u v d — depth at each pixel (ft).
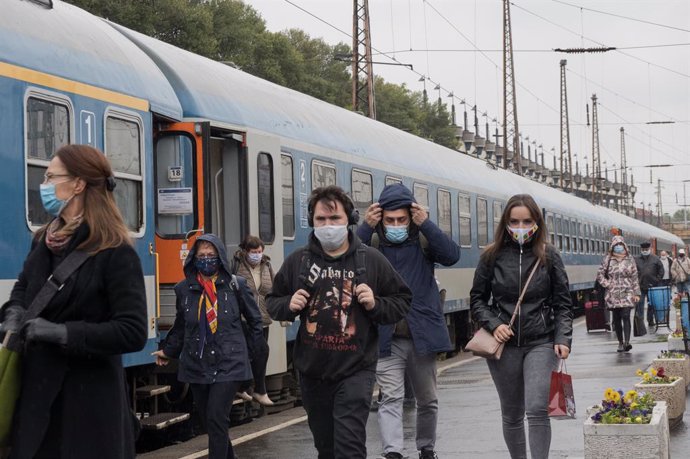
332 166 58.34
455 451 35.91
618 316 74.33
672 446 36.68
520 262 28.04
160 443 43.62
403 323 31.89
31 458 16.63
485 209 94.12
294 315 23.91
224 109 45.73
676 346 62.39
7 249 30.83
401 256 31.91
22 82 31.94
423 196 75.77
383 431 31.94
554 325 28.07
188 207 41.39
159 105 40.27
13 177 31.27
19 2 33.55
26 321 16.61
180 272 41.27
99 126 36.09
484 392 53.16
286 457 35.65
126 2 126.21
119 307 17.21
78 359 17.11
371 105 122.21
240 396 42.80
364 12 122.83
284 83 176.04
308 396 24.16
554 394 27.17
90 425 17.08
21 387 16.85
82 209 17.48
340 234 23.68
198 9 139.74
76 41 35.78
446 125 286.66
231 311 31.07
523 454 28.91
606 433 30.19
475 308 28.66
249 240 43.16
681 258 113.39
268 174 48.08
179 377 31.07
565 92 252.21
